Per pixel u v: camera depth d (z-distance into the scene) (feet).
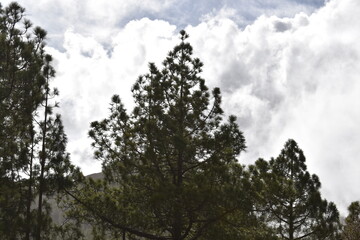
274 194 68.23
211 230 54.44
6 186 56.39
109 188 63.31
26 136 62.80
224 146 56.75
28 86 63.31
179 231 56.70
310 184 71.51
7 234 52.85
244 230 56.59
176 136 55.57
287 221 69.21
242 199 51.26
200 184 52.08
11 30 63.87
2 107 60.18
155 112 59.82
